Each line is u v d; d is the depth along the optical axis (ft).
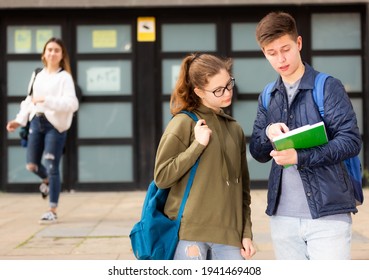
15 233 28.94
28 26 44.65
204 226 13.02
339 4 43.60
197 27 44.42
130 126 44.57
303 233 13.33
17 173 44.57
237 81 44.37
